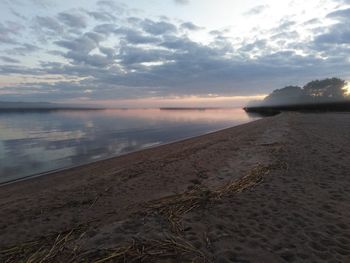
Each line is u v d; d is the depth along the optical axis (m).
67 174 12.09
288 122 29.34
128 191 7.95
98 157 17.94
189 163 11.16
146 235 4.67
